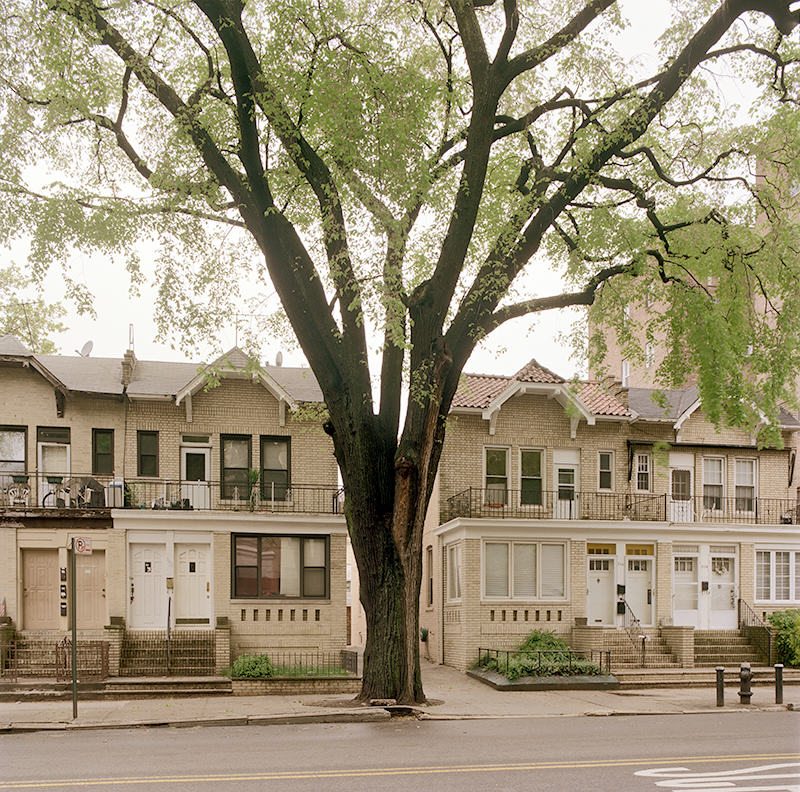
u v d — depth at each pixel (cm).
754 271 2081
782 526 3084
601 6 1738
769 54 1923
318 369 1786
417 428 1742
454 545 2947
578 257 2056
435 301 1741
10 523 2614
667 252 2100
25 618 2639
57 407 2741
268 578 2761
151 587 2684
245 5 1739
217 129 1827
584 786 1027
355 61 1664
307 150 1698
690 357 2172
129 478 2770
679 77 1803
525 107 2080
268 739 1426
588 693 2283
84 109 1780
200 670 2467
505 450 3056
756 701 2066
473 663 2758
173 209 1853
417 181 1666
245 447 2873
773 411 2086
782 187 2094
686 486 3184
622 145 1841
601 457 3131
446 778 1070
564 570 2908
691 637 2784
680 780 1065
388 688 1777
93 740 1459
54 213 1741
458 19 1731
